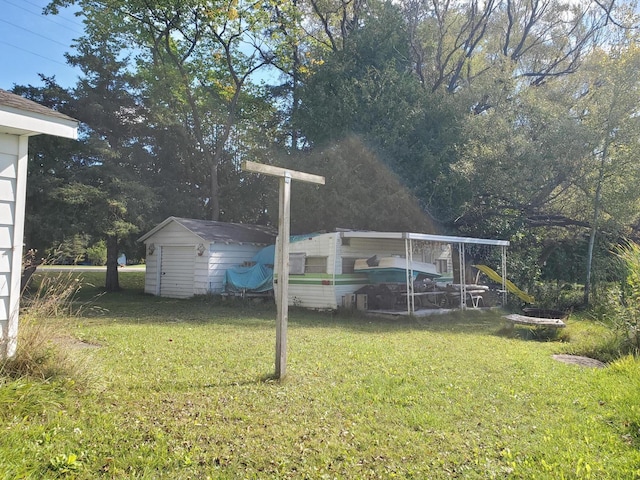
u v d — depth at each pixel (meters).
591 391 5.59
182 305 15.59
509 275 18.70
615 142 15.87
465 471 3.52
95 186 18.17
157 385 5.38
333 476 3.41
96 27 20.55
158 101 22.11
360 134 18.30
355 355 7.47
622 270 14.02
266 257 17.64
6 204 5.06
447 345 8.76
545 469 3.50
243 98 25.67
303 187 19.17
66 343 5.56
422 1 23.31
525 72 24.73
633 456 3.73
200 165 24.61
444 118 18.69
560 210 19.20
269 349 7.72
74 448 3.60
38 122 5.07
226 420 4.39
